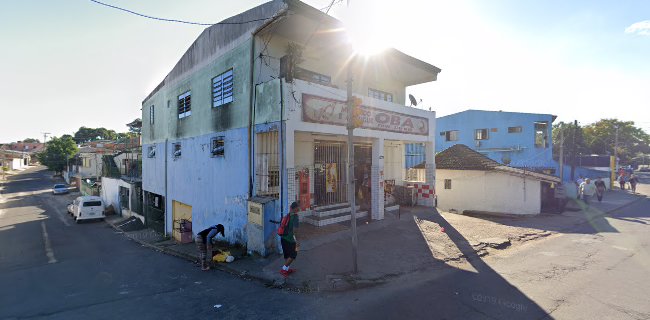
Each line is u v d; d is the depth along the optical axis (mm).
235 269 7934
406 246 8906
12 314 6020
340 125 9828
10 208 31047
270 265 7820
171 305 6004
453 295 5906
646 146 71750
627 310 5188
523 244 9570
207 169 12523
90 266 10148
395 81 15047
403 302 5656
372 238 9469
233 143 10852
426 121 13375
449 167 17062
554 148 36031
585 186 18266
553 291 6000
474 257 8242
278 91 8758
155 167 18141
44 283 8328
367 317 5133
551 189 15656
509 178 15305
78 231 19781
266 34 9875
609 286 6215
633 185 25016
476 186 16297
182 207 15117
